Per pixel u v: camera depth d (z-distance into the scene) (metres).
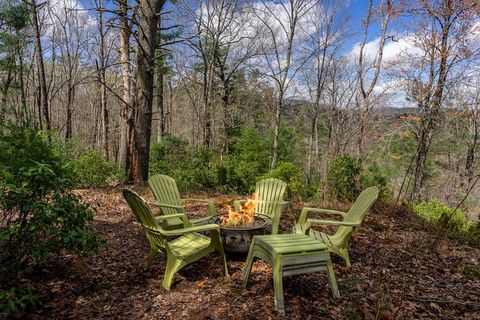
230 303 2.52
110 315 2.35
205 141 15.70
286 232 4.58
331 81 16.31
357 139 14.06
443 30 11.04
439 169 17.98
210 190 8.72
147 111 8.29
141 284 2.86
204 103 16.34
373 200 3.20
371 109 13.70
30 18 14.63
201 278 2.99
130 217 5.14
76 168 7.26
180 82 20.20
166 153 11.36
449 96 12.75
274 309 2.43
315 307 2.48
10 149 2.48
